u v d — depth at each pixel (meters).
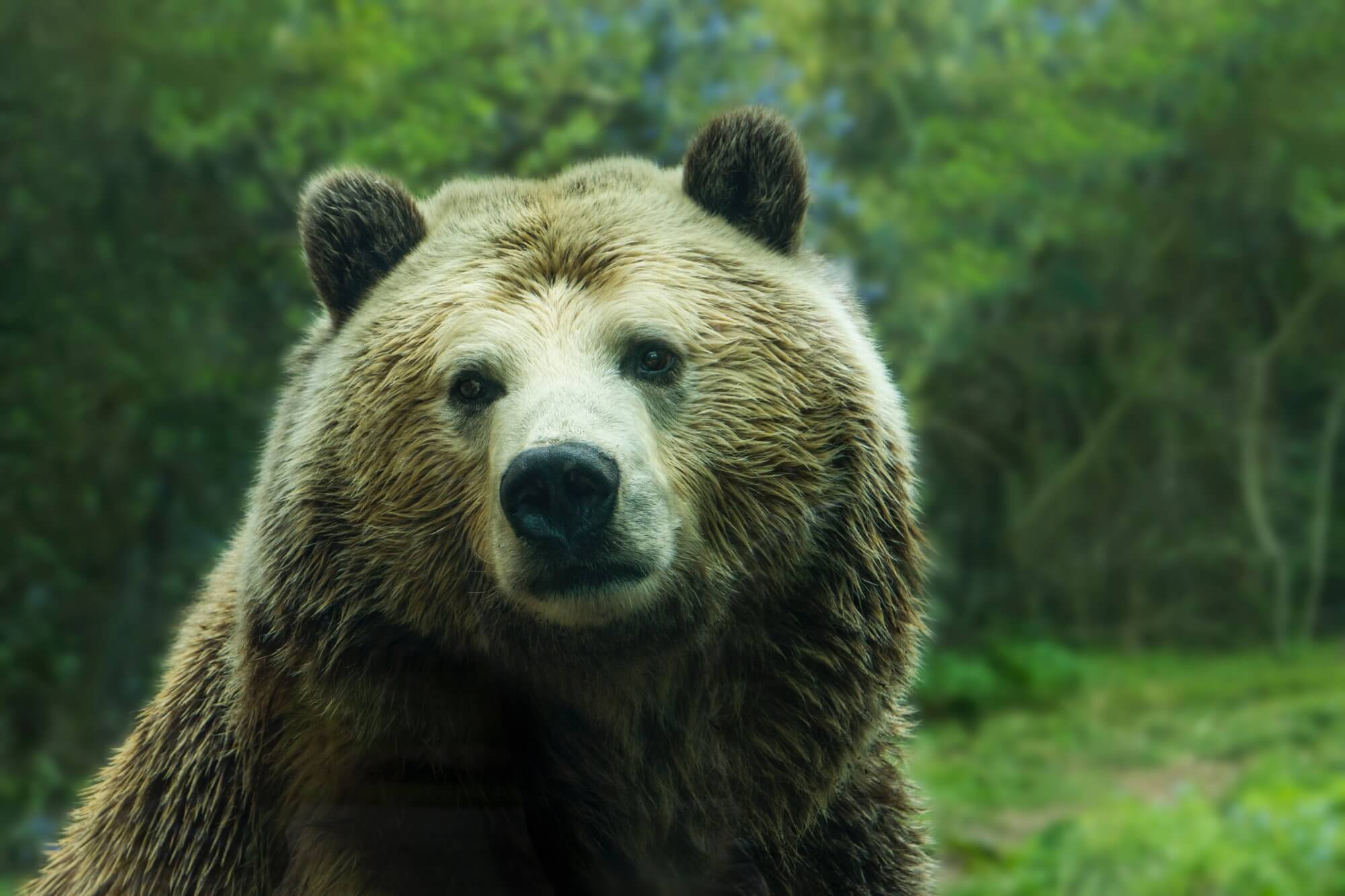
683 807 3.70
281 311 10.20
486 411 3.50
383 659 3.57
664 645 3.53
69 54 9.48
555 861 3.62
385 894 3.49
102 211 10.35
